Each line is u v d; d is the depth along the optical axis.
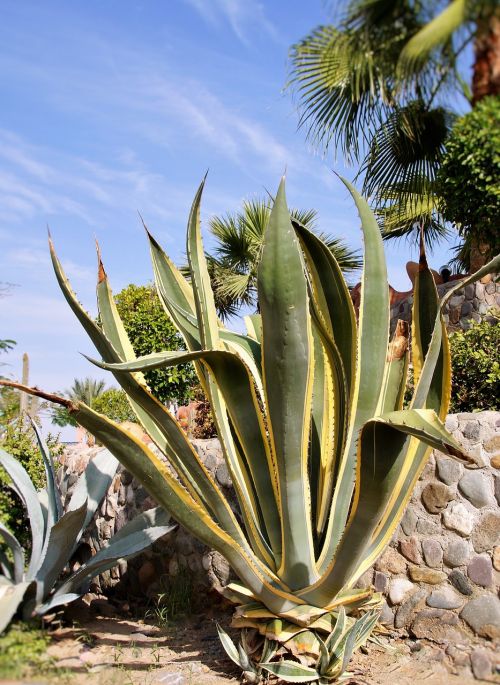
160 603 4.97
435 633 3.80
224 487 4.96
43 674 3.33
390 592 4.09
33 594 4.02
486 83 3.56
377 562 4.21
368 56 3.81
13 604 3.64
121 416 11.59
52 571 4.10
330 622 3.53
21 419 5.82
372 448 2.91
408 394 5.62
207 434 7.38
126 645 4.09
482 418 4.04
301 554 3.46
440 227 8.00
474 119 3.91
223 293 11.48
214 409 3.64
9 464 4.49
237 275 11.44
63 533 4.04
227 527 3.52
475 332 5.68
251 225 11.34
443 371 3.67
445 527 3.99
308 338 3.14
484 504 3.89
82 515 4.00
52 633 4.09
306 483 3.43
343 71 4.11
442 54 3.53
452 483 4.03
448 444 2.57
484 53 3.50
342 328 3.82
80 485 4.99
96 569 4.34
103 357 3.68
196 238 3.69
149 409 3.44
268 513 3.66
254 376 4.06
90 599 5.36
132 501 5.54
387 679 3.38
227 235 11.53
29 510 4.39
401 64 3.68
